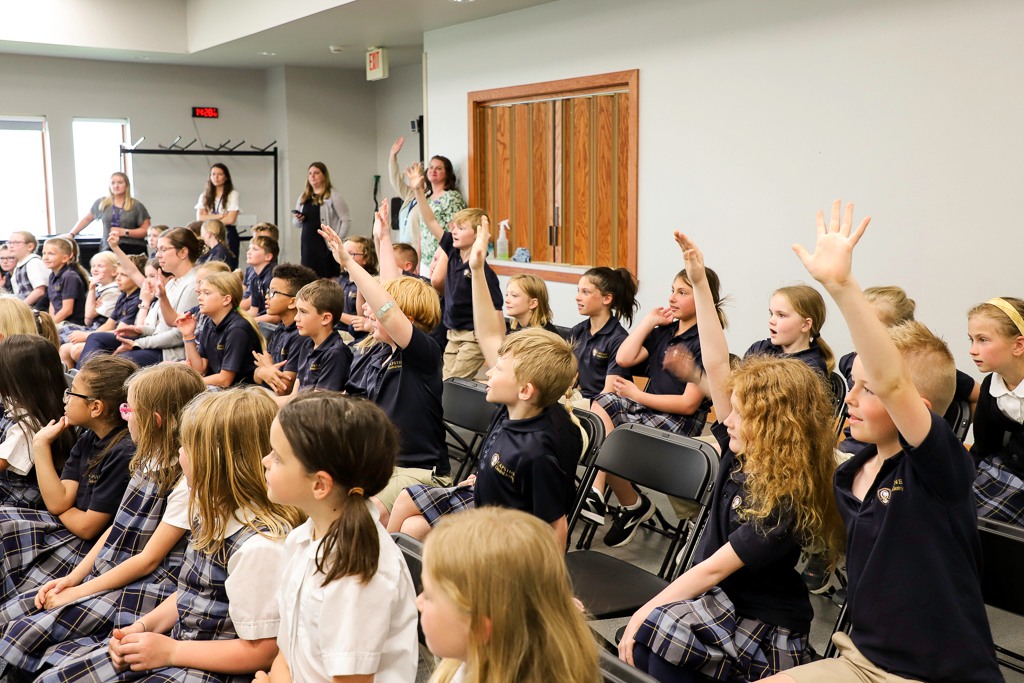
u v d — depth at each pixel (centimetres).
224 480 198
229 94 1171
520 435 248
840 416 359
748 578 201
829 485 196
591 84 645
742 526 198
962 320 441
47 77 1067
